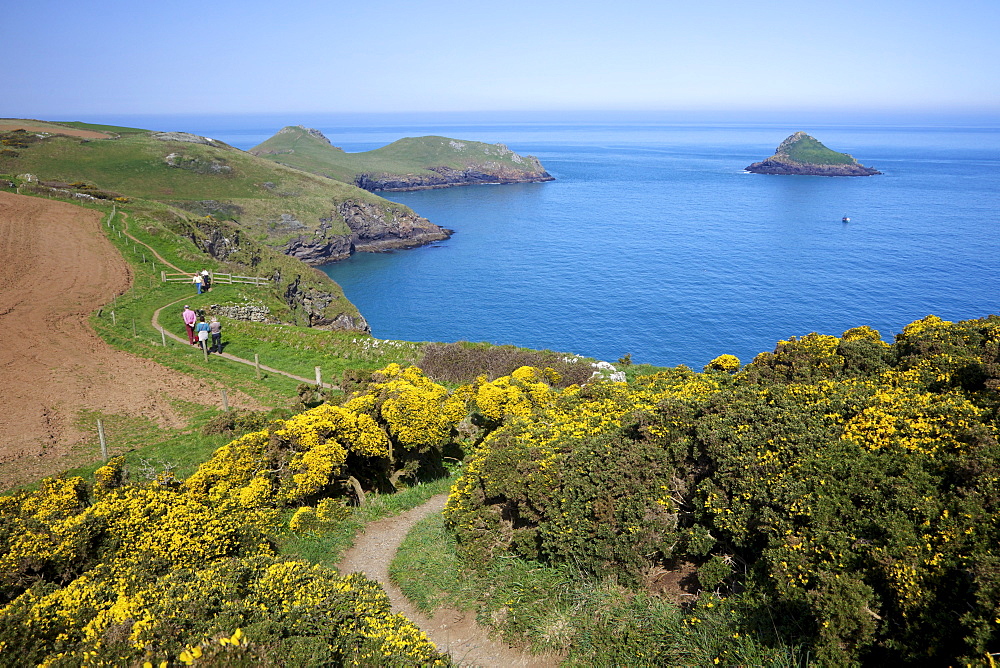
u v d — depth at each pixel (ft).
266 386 92.73
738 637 26.86
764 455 33.32
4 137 385.09
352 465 59.31
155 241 173.68
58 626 27.30
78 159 383.45
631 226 513.45
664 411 42.68
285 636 27.07
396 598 40.09
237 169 433.07
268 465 54.39
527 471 42.29
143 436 72.69
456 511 45.62
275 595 30.71
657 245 432.66
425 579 41.47
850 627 23.82
